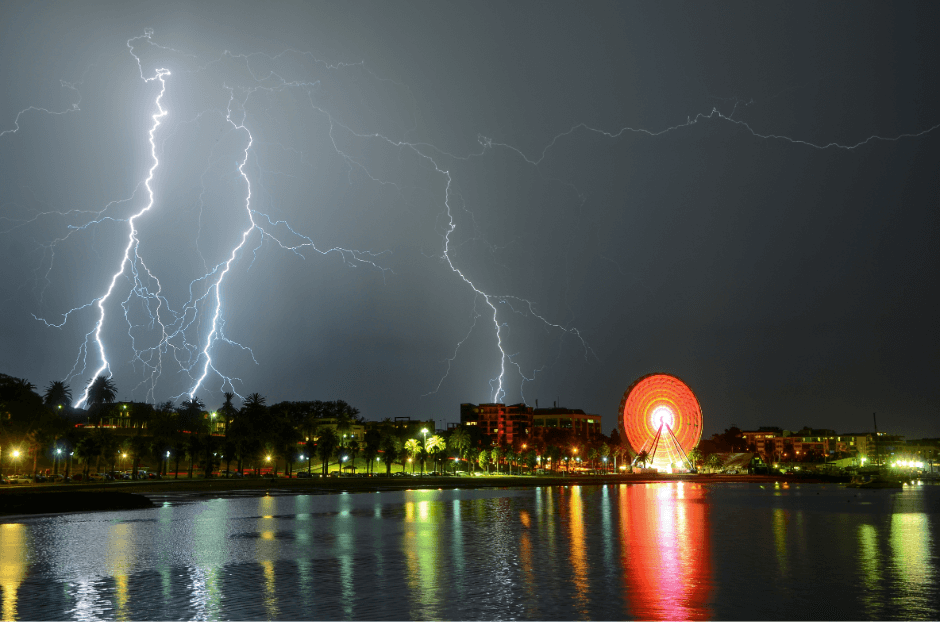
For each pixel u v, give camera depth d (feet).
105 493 230.89
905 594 94.94
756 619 81.46
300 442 538.88
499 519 199.11
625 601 90.12
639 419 616.80
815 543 148.46
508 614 83.25
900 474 643.86
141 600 89.81
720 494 361.10
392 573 109.19
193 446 407.64
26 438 348.38
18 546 137.39
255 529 169.68
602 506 254.06
